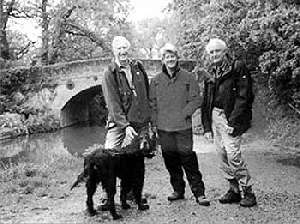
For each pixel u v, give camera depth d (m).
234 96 7.23
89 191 7.14
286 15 11.18
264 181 10.00
